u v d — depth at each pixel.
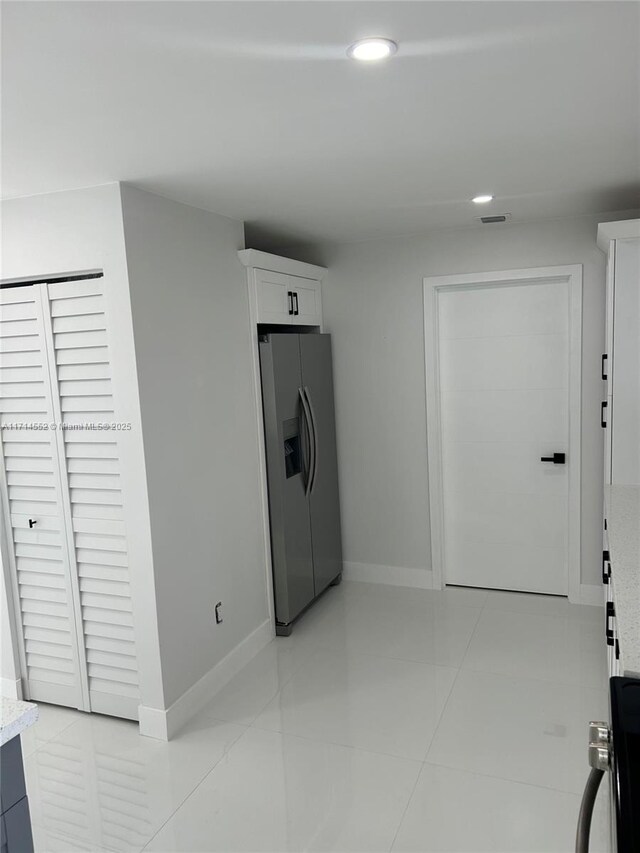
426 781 2.49
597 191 3.09
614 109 1.97
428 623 3.88
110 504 2.86
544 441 4.05
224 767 2.63
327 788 2.48
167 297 2.87
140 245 2.70
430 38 1.45
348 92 1.76
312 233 3.93
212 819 2.34
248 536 3.54
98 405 2.81
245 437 3.51
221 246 3.29
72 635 3.04
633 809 0.85
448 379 4.23
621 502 2.78
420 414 4.26
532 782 2.46
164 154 2.23
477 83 1.74
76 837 2.27
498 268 3.94
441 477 4.31
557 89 1.80
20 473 3.04
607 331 3.13
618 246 2.94
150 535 2.75
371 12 1.32
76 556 2.97
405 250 4.15
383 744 2.74
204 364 3.14
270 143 2.18
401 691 3.15
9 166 2.30
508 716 2.90
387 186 2.85
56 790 2.53
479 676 3.25
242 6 1.26
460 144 2.29
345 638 3.75
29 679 3.21
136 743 2.83
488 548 4.30
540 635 3.66
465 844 2.17
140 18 1.29
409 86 1.74
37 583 3.10
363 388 4.39
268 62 1.54
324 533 4.26
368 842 2.20
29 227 2.77
